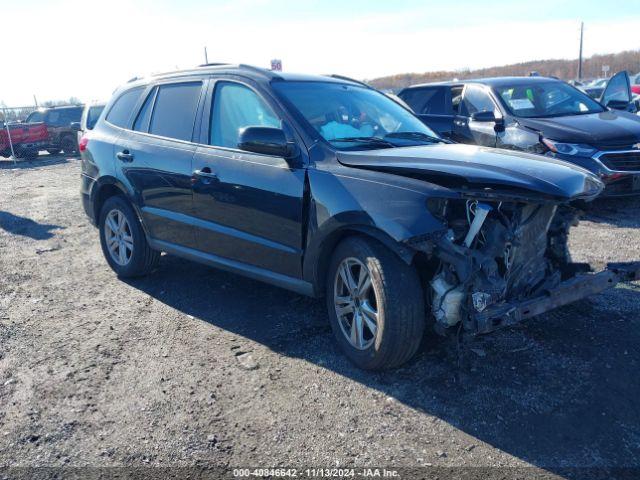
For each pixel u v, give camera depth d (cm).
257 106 413
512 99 783
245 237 404
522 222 330
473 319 299
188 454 274
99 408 314
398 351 321
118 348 388
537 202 305
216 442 282
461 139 825
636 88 1772
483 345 367
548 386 320
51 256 637
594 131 671
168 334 409
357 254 330
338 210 333
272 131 359
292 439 283
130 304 472
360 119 421
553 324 395
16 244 701
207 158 427
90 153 543
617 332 380
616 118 729
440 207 311
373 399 314
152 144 479
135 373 352
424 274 338
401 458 266
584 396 309
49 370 359
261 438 284
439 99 902
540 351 358
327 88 442
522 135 718
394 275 314
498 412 297
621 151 652
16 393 332
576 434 278
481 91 816
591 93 2262
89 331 418
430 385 325
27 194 1145
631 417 288
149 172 473
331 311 362
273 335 400
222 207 414
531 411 297
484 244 318
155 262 527
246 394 324
